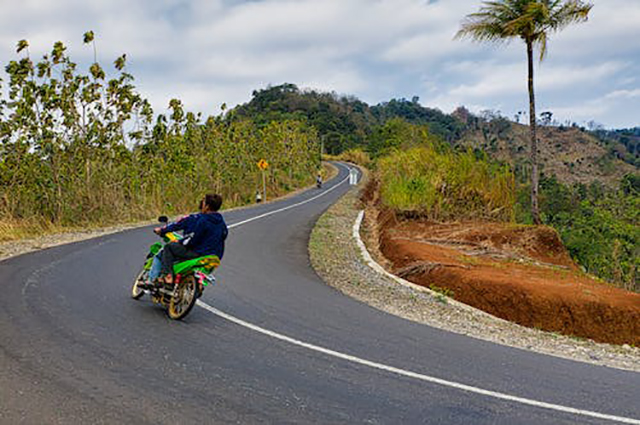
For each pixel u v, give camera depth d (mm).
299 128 62625
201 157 30766
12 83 16406
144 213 20734
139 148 22250
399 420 4133
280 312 7414
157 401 4121
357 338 6422
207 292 8289
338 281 10492
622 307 10500
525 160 129125
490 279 11414
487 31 18031
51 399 4016
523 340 7621
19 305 6652
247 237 15570
